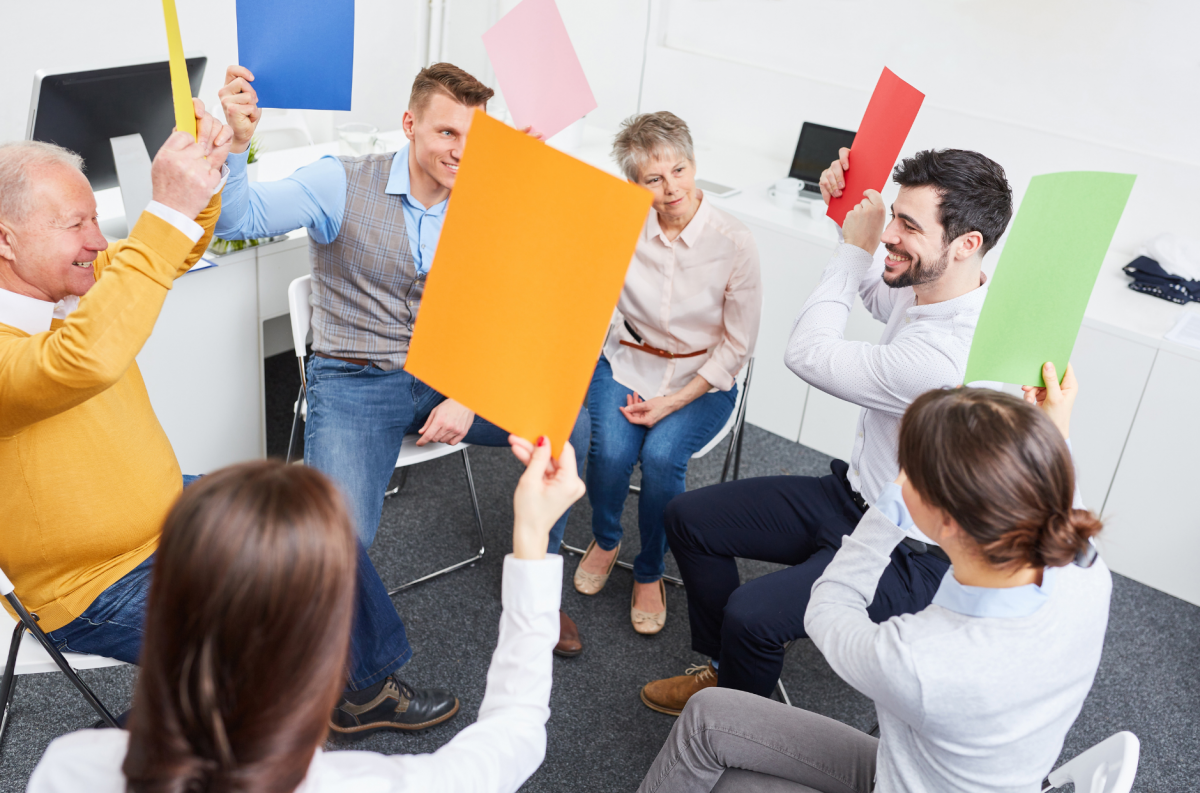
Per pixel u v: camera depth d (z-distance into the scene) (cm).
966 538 100
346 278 201
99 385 126
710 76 358
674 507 198
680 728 140
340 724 182
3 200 131
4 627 155
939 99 314
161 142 228
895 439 176
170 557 61
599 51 384
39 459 137
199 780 61
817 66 336
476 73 413
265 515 61
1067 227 130
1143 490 254
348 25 156
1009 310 132
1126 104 282
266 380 309
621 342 234
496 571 239
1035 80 294
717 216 216
